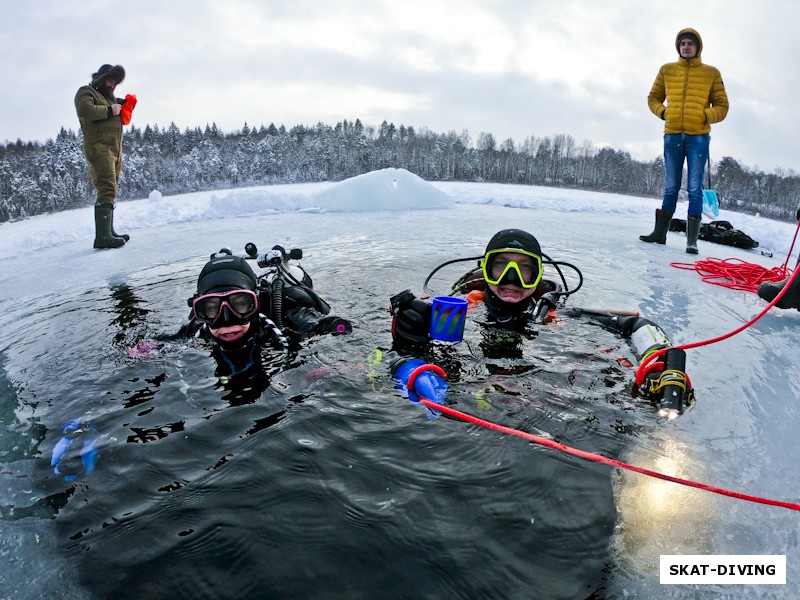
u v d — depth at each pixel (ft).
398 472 5.69
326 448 6.16
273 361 8.82
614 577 4.47
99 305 12.80
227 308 8.73
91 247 22.29
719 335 10.71
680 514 5.30
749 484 5.84
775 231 25.95
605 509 5.21
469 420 6.73
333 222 27.22
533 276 10.55
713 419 7.18
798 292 11.70
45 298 13.84
